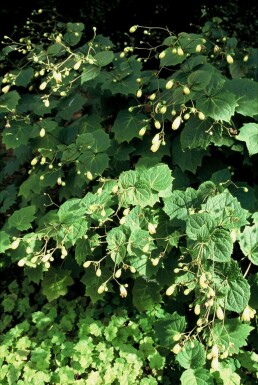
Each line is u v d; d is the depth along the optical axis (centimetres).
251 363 282
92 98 374
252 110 293
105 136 312
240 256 304
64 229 260
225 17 810
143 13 849
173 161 314
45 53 348
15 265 425
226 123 294
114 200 274
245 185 295
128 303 345
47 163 347
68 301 365
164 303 329
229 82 307
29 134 348
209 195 263
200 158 305
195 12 829
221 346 241
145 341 313
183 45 302
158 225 286
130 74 328
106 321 342
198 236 226
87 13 837
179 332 265
